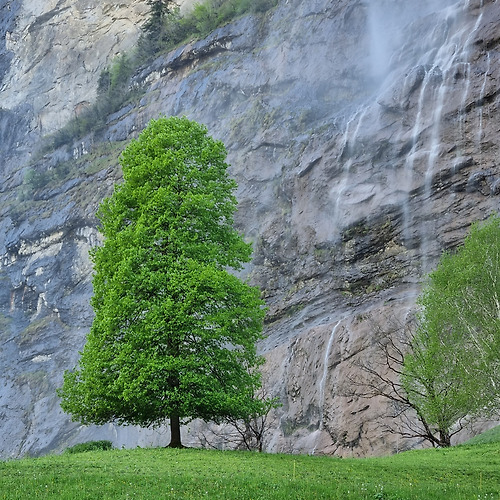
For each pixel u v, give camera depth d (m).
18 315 83.25
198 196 24.31
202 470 18.42
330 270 50.12
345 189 51.91
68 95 115.75
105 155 90.62
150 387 22.20
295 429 40.47
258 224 58.84
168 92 87.62
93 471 18.08
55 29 123.31
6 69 126.50
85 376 23.48
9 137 115.88
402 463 22.12
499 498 15.16
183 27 99.00
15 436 65.69
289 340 45.66
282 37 73.25
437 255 43.97
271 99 68.12
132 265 23.70
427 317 29.34
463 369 23.92
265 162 62.28
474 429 31.67
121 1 118.38
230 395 23.16
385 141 51.53
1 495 14.70
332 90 64.50
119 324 23.42
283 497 14.86
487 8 53.06
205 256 24.22
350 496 15.13
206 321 22.86
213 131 72.06
